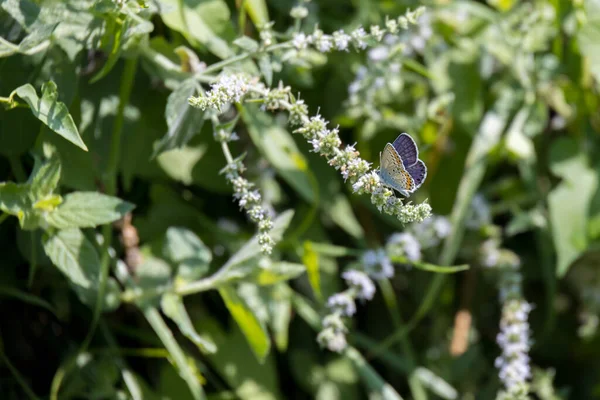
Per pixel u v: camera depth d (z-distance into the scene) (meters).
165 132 0.58
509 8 0.63
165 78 0.56
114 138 0.56
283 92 0.52
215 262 0.61
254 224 0.62
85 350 0.58
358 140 0.63
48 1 0.54
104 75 0.56
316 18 0.62
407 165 0.51
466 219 0.62
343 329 0.58
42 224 0.53
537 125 0.63
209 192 0.62
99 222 0.53
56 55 0.54
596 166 0.63
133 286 0.57
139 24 0.53
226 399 0.60
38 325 0.59
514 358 0.60
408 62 0.61
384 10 0.63
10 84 0.54
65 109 0.51
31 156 0.57
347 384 0.63
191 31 0.56
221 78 0.52
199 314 0.61
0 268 0.58
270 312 0.60
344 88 0.63
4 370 0.59
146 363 0.60
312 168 0.62
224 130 0.54
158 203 0.60
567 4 0.63
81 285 0.54
